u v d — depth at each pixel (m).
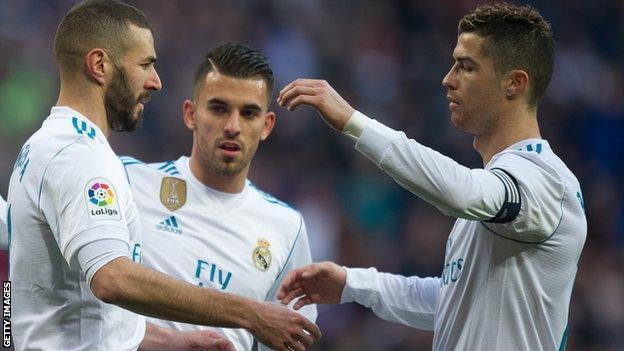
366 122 13.80
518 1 52.88
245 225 17.05
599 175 47.81
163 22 45.38
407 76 49.06
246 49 16.62
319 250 39.56
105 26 13.74
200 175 17.02
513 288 14.34
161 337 15.31
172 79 44.09
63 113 13.59
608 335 39.84
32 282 13.41
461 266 14.95
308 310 17.39
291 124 43.69
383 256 39.97
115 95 13.91
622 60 53.47
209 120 16.42
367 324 35.81
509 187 13.68
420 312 16.64
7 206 13.93
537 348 14.49
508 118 14.96
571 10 53.69
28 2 43.19
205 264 16.55
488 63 14.80
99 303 13.47
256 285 16.81
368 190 41.78
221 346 15.48
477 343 14.51
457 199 13.34
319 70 47.59
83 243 12.49
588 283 41.44
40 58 41.97
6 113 40.06
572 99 50.53
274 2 48.50
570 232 14.41
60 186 12.75
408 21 51.09
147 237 16.47
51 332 13.38
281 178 41.88
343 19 49.84
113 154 13.45
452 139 45.16
